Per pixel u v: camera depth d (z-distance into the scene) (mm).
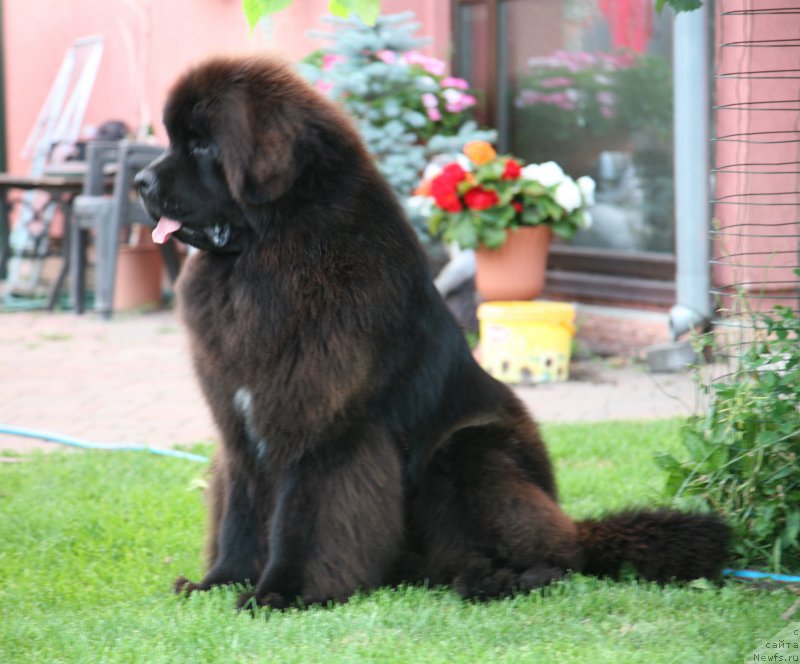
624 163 11875
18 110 19016
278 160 4367
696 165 10312
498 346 10328
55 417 9227
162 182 4547
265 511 4953
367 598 4770
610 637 4316
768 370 5309
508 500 4848
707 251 10422
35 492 6805
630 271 11750
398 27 12219
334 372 4516
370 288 4555
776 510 5258
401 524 4898
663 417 8734
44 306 15219
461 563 4902
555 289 12500
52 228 18141
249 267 4582
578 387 10062
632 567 4984
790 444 5258
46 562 5473
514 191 10430
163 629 4363
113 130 15516
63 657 4168
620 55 11711
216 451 5238
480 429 5035
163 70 16078
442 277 11586
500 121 13141
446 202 10477
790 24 9258
